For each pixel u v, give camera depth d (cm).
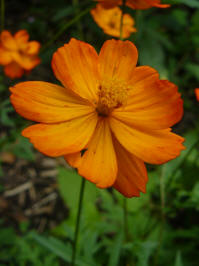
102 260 17
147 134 9
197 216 20
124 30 19
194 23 30
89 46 10
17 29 32
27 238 17
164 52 30
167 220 20
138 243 14
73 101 9
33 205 22
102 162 9
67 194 19
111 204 18
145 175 9
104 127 10
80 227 15
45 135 8
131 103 10
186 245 17
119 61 10
